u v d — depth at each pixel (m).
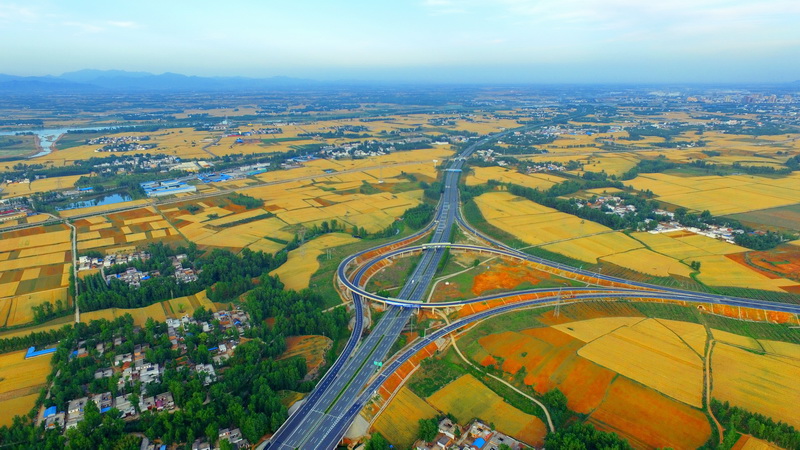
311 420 180.62
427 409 187.75
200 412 173.88
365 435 174.75
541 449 166.00
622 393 191.38
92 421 171.25
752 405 183.50
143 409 182.50
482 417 183.12
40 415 180.50
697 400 186.50
